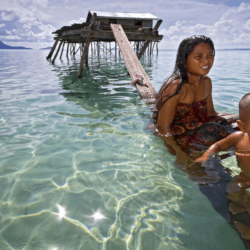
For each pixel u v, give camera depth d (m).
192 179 1.92
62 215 1.60
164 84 2.56
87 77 8.39
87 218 1.57
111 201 1.73
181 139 2.47
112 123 3.32
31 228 1.49
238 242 1.32
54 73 9.77
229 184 1.76
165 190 1.82
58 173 2.10
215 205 1.59
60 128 3.18
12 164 2.26
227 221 1.46
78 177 2.04
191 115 2.67
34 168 2.19
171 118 2.58
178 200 1.70
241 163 1.94
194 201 1.68
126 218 1.56
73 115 3.74
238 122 1.79
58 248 1.35
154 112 2.98
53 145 2.66
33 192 1.85
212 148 2.12
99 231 1.47
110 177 2.02
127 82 7.12
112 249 1.34
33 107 4.24
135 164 2.21
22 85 6.66
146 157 2.33
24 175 2.08
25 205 1.70
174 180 1.94
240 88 5.77
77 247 1.36
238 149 1.97
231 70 10.21
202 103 2.66
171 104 2.51
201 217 1.53
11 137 2.89
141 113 3.75
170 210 1.61
